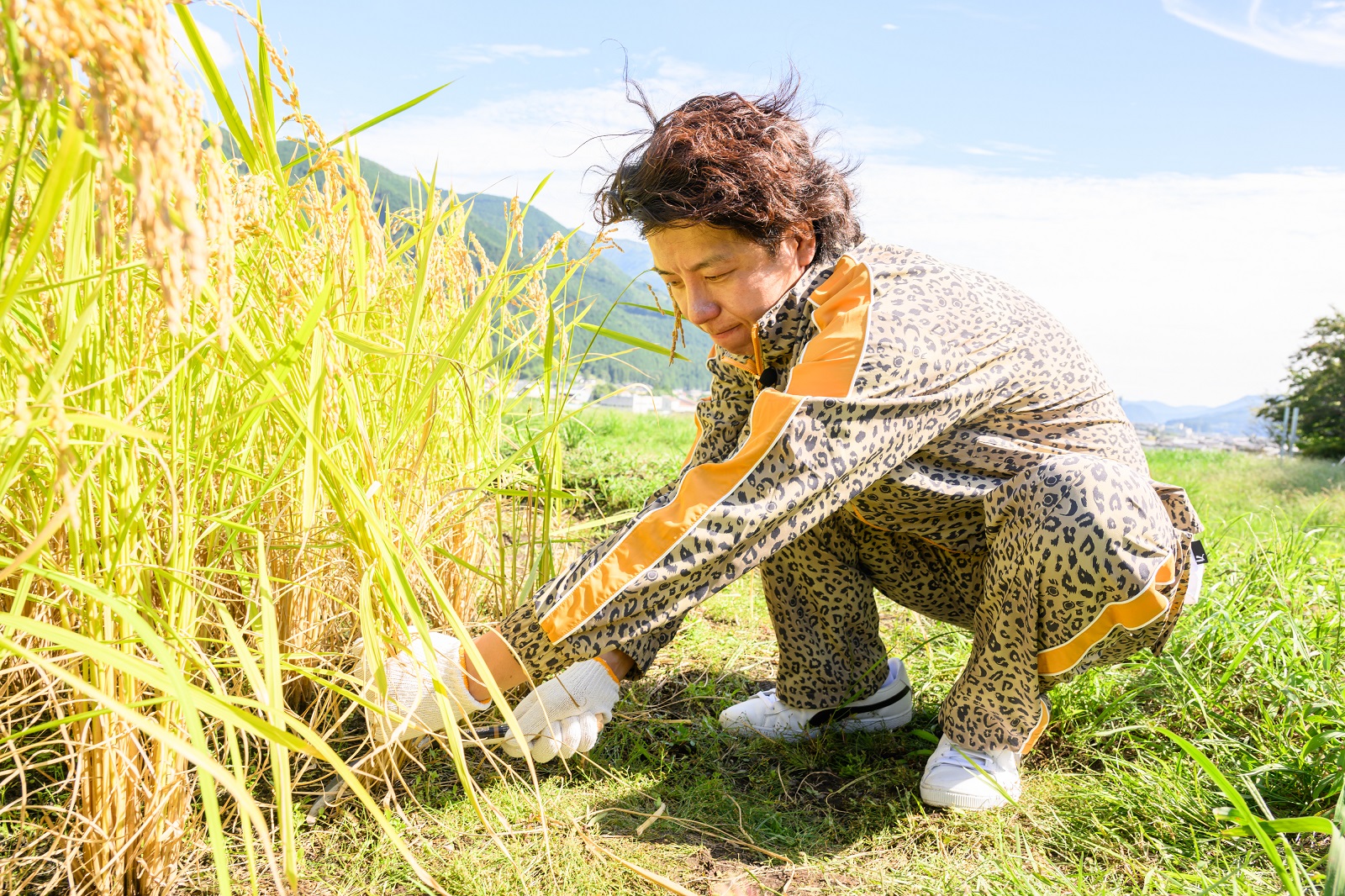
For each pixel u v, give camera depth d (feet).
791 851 5.09
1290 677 6.52
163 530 4.34
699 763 6.08
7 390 3.94
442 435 6.51
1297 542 9.77
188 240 1.95
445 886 4.56
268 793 5.24
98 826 4.02
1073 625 5.08
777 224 4.63
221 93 3.56
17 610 3.21
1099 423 5.39
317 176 4.94
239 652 3.64
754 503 4.33
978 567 6.06
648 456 16.11
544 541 6.39
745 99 4.75
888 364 4.44
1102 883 4.63
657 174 4.55
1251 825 3.81
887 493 5.37
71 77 2.03
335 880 4.62
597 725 5.47
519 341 6.34
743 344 5.13
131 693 3.95
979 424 5.24
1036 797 5.59
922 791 5.49
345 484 3.82
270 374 3.82
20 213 3.48
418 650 4.69
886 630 8.48
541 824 5.12
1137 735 6.36
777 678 6.81
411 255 6.22
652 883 4.69
